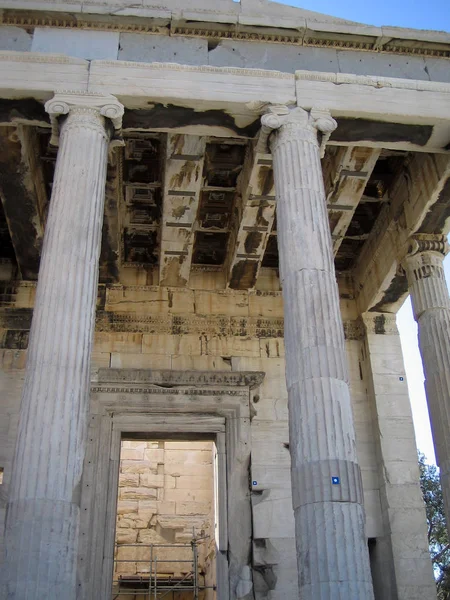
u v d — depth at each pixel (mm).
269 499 19078
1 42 15594
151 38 16094
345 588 10641
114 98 14969
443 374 17266
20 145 16422
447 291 18469
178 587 23875
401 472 19688
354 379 21359
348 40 16625
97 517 18281
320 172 14914
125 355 20750
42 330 12234
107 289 21688
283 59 16359
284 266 13828
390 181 19844
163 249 20422
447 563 33125
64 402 11656
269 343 21453
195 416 20047
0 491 18188
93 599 17266
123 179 19016
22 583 10188
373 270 21250
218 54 16156
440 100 16141
